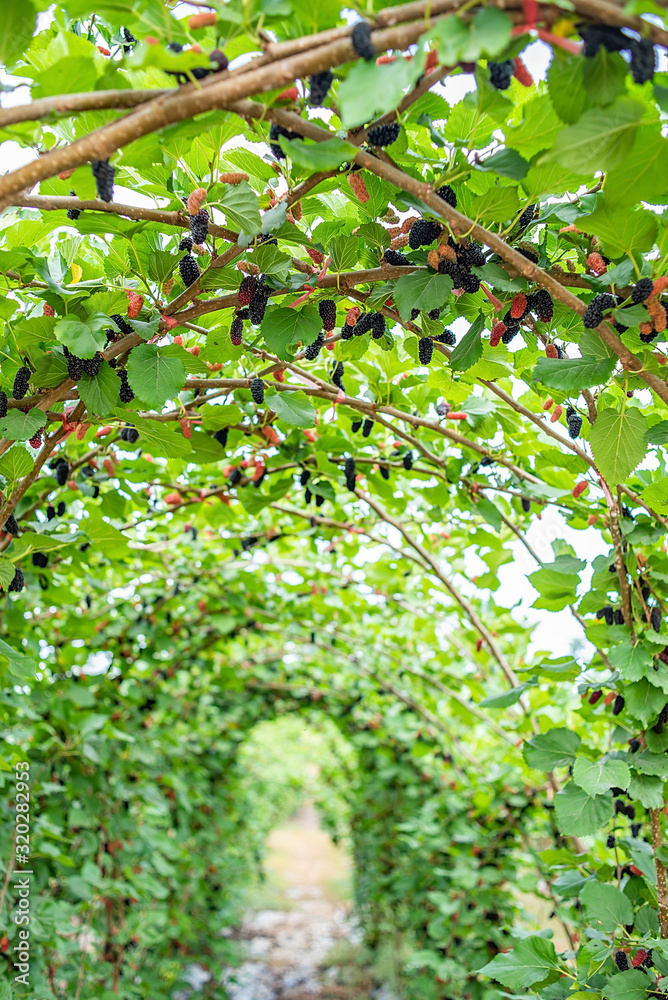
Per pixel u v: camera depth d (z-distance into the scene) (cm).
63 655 282
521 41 97
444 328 154
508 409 204
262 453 223
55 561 234
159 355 142
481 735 370
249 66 99
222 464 272
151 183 146
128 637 323
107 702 318
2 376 158
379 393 199
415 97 111
